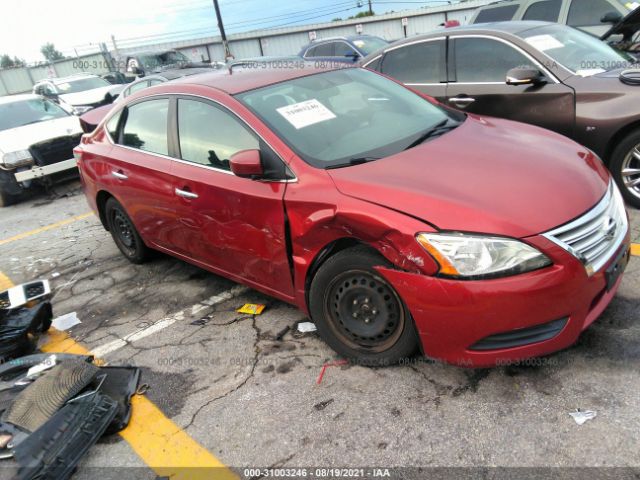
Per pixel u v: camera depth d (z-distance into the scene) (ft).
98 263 16.96
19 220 24.21
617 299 10.28
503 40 16.55
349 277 9.04
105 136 15.06
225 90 11.46
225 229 11.02
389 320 8.92
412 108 12.21
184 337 11.68
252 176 9.88
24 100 31.42
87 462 8.44
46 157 26.63
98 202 15.92
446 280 7.79
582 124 14.62
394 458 7.60
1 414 8.41
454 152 9.73
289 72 12.62
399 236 8.05
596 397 8.06
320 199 9.00
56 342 12.41
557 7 26.63
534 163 9.20
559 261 7.68
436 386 8.82
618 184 14.49
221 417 8.98
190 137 11.91
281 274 10.32
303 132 10.37
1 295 11.99
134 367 10.43
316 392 9.18
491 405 8.25
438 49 18.10
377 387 9.03
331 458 7.79
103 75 59.26
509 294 7.57
